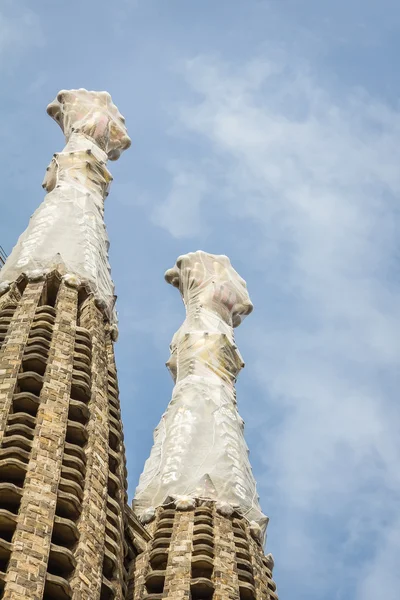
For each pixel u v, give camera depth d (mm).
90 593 77750
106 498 85688
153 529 99500
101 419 91188
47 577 75812
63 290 104250
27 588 74312
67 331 98250
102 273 109562
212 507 101688
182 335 120875
